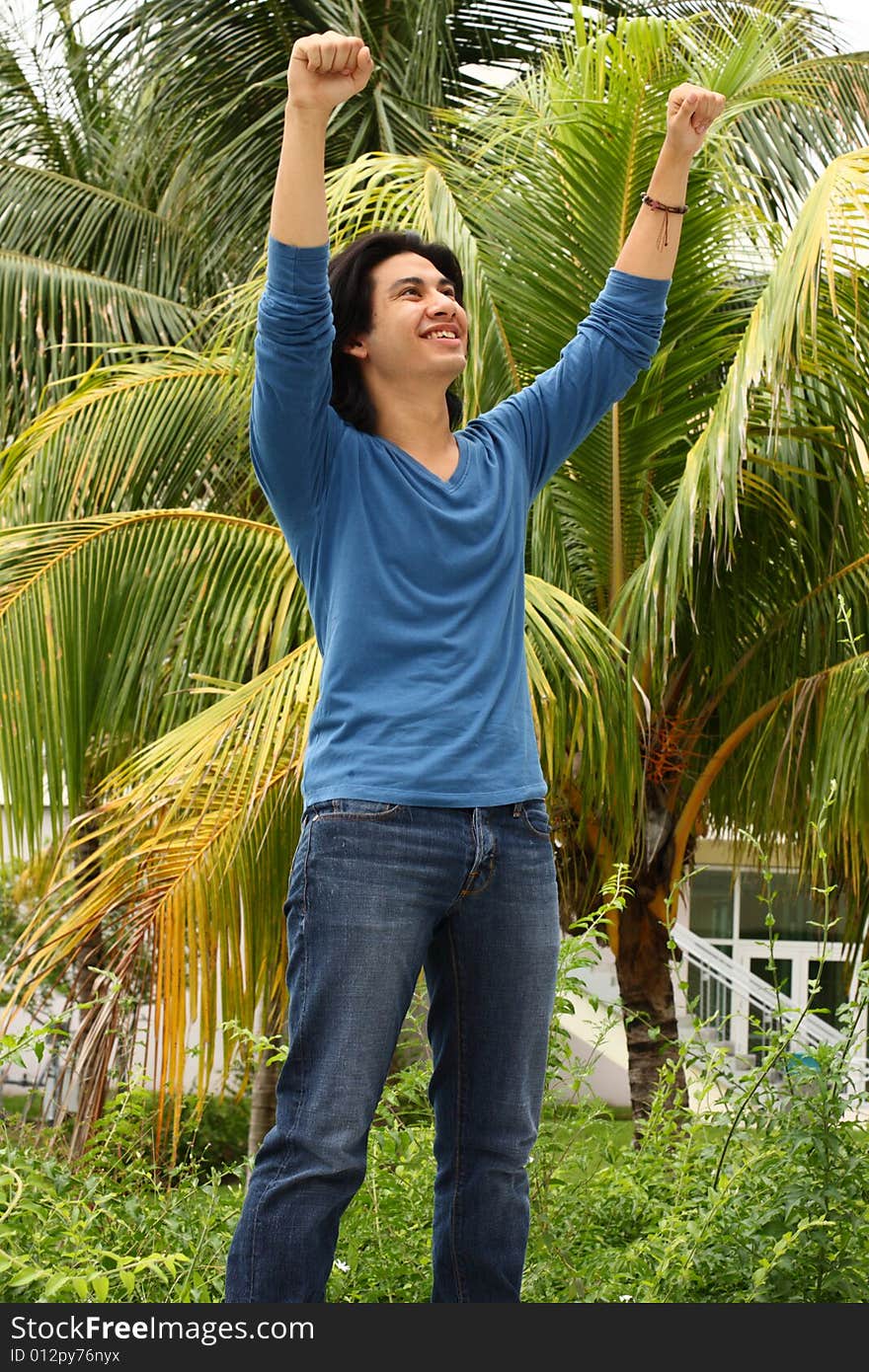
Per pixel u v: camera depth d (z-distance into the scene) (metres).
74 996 2.65
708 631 5.27
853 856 4.63
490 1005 1.65
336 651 1.62
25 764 4.36
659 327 2.04
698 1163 2.67
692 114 1.95
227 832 3.73
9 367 6.88
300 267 1.57
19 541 4.46
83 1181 2.32
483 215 4.75
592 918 2.56
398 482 1.66
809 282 3.74
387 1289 2.31
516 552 1.76
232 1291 1.55
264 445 1.65
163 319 7.09
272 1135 1.57
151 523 4.57
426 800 1.55
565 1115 2.73
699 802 5.32
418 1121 2.81
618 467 4.83
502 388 4.82
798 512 5.15
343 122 6.82
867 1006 2.40
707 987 9.95
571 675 3.91
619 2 7.48
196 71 7.13
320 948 1.55
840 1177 2.21
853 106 7.04
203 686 4.58
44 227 7.39
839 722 4.59
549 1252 2.34
